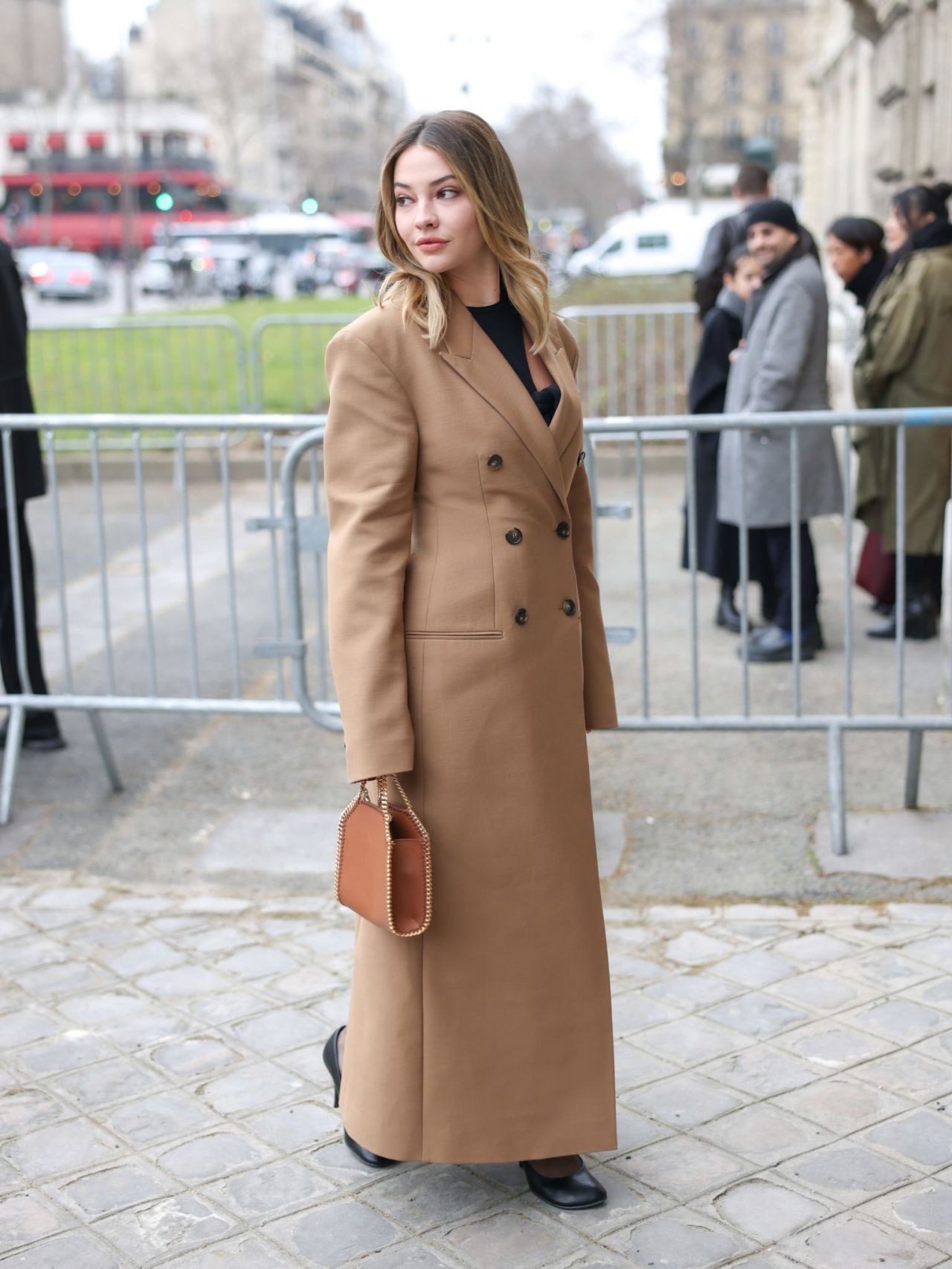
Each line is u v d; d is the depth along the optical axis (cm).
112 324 1221
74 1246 258
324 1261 253
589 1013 263
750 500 568
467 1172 278
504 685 250
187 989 353
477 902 254
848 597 425
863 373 599
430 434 246
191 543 885
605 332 1125
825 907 387
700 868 413
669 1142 285
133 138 6291
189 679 605
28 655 502
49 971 364
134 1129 294
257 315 2062
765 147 2019
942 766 480
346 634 245
